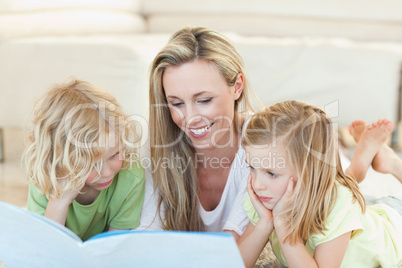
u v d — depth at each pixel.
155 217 1.10
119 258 0.77
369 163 1.33
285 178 0.92
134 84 1.82
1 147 2.21
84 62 1.90
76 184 0.94
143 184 1.08
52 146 0.95
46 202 1.03
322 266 0.93
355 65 2.12
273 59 2.12
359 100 2.14
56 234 0.75
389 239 1.06
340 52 2.12
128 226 1.09
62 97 0.97
